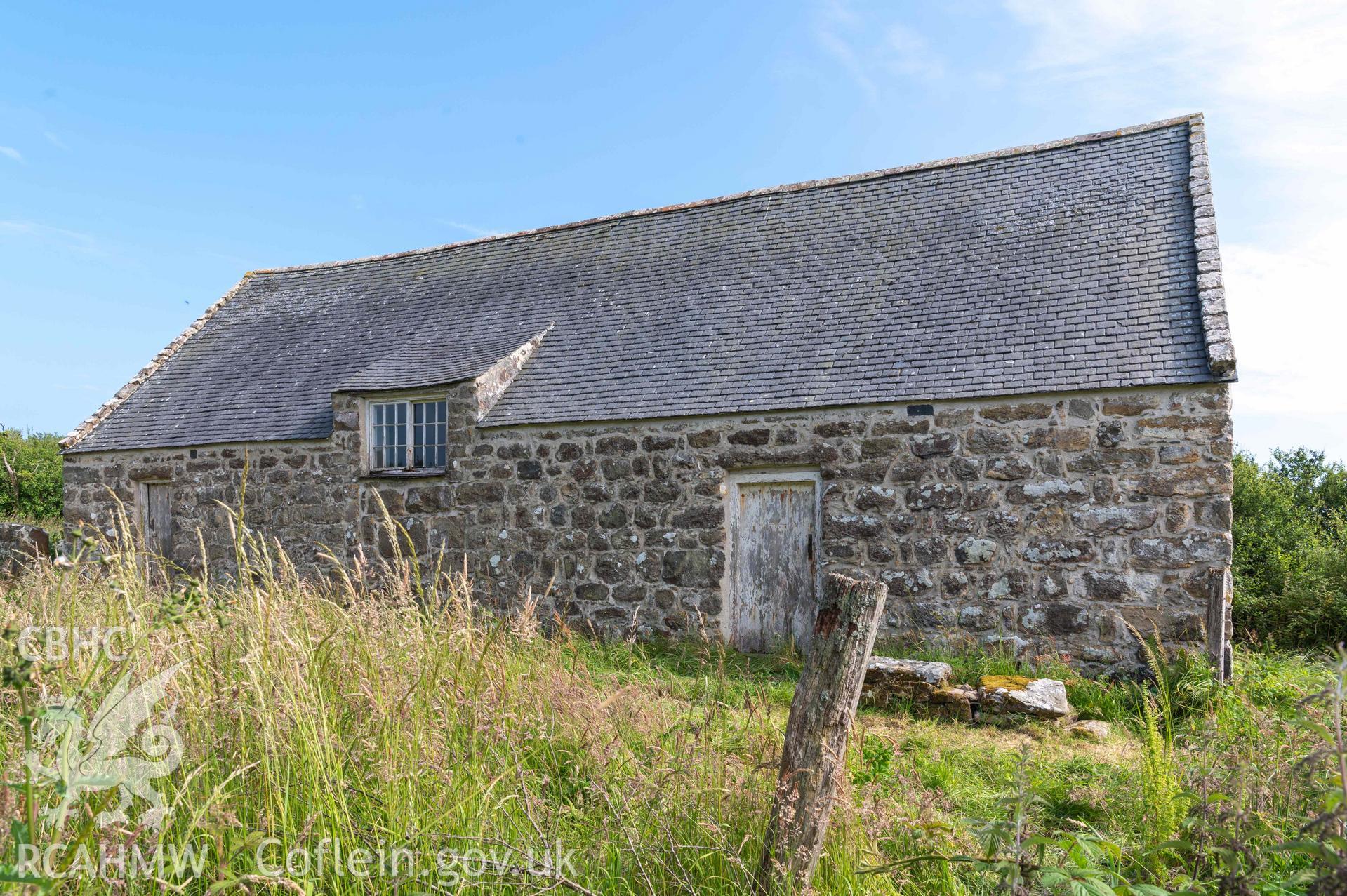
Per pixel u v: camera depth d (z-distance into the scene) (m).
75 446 14.67
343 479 12.34
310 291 17.11
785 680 8.52
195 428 13.90
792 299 11.59
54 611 4.46
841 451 9.62
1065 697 7.26
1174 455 8.34
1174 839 3.53
